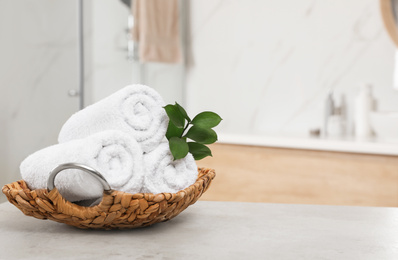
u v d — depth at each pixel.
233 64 2.27
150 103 0.65
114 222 0.57
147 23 2.05
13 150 1.58
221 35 2.28
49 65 1.67
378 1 2.03
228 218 0.69
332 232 0.62
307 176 1.72
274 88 2.21
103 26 1.84
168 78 2.24
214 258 0.51
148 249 0.54
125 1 1.96
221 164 1.84
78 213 0.56
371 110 1.99
